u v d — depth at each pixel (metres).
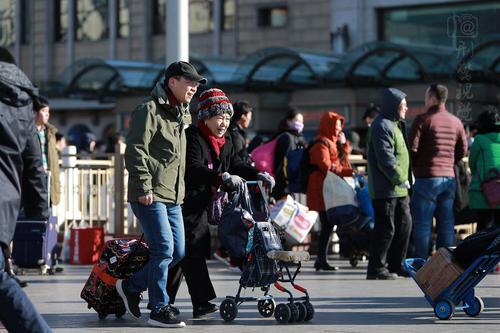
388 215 30.48
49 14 101.38
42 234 33.00
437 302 21.73
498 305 23.92
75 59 100.06
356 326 20.77
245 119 30.31
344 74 66.44
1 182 14.95
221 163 22.25
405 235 30.84
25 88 15.36
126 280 21.58
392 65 64.56
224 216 21.61
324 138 33.53
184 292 27.66
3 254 15.10
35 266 33.06
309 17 83.62
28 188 15.62
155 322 20.91
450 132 30.80
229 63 72.69
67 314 23.03
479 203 29.95
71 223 39.72
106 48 97.88
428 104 31.11
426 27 72.31
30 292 27.86
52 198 33.28
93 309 23.92
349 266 36.06
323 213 33.72
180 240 21.17
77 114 99.06
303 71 70.75
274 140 34.56
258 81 71.06
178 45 36.16
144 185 20.52
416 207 31.02
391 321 21.50
